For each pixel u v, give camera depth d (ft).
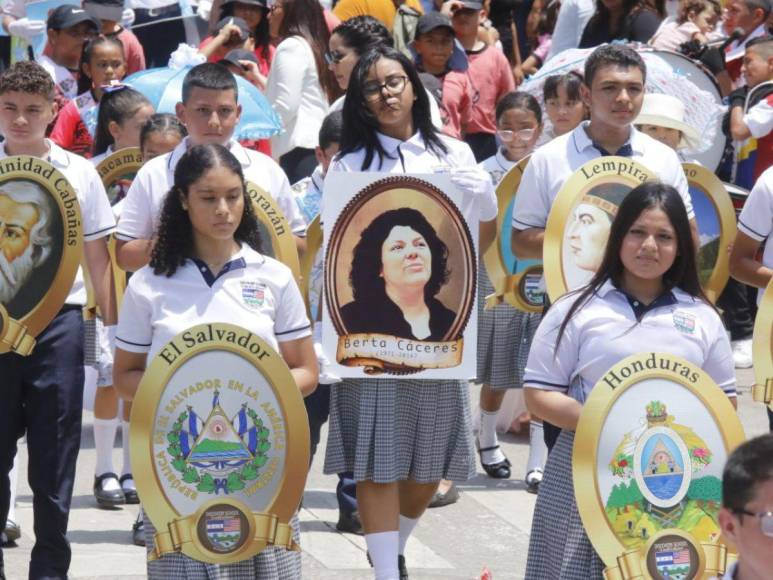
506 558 29.04
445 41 43.50
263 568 20.36
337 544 29.37
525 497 32.94
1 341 23.71
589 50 39.96
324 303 24.14
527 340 33.14
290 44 39.96
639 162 25.94
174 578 19.98
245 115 33.94
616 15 44.78
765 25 44.78
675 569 19.24
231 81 25.79
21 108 24.38
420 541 29.84
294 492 20.06
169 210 20.56
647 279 20.27
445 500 32.04
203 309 20.47
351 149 24.85
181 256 20.57
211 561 19.69
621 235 20.07
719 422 19.56
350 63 34.65
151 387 19.70
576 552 19.81
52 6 45.85
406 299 24.23
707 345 20.35
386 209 24.20
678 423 19.51
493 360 33.45
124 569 26.84
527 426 37.65
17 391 24.43
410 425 24.63
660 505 19.40
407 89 24.52
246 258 20.81
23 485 32.63
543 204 26.18
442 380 24.63
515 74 52.70
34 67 24.58
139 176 25.70
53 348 24.48
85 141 37.35
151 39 47.01
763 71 41.11
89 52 37.35
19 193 23.99
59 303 24.08
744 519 14.74
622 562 19.16
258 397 19.98
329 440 24.77
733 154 42.06
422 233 24.22
